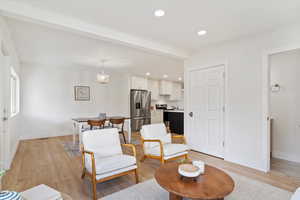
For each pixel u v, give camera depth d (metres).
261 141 2.94
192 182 1.73
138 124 7.16
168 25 2.71
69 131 6.05
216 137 3.65
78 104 6.25
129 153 3.95
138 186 2.41
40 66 5.54
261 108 2.95
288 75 3.51
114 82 7.09
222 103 3.55
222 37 3.19
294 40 2.62
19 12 2.10
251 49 3.09
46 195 1.30
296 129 3.39
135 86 7.27
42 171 2.90
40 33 3.04
